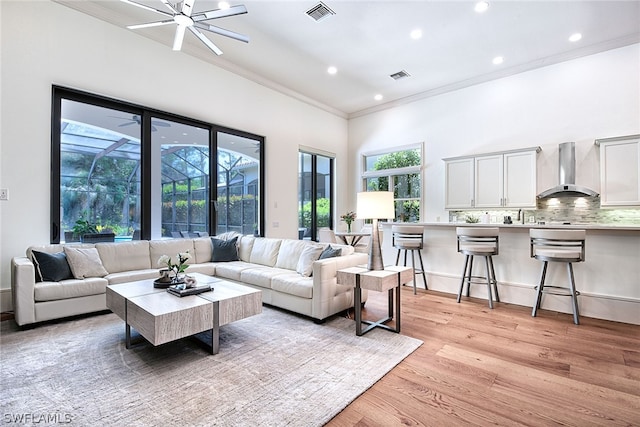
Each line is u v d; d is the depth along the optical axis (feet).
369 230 23.41
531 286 12.63
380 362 7.79
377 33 14.48
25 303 9.57
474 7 12.56
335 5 12.48
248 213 19.52
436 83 20.44
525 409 5.98
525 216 18.24
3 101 10.98
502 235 13.42
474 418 5.71
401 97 22.89
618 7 12.47
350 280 9.83
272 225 20.48
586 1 12.10
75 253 11.25
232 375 7.11
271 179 20.47
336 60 17.22
